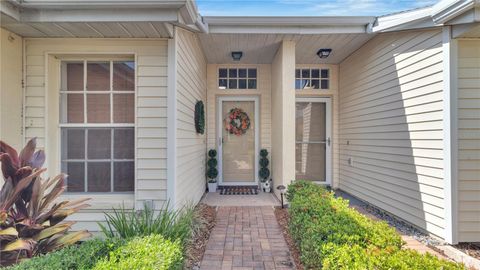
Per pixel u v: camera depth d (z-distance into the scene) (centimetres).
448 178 300
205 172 572
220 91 597
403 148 374
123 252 176
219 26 404
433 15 298
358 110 505
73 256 173
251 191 566
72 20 264
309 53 520
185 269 234
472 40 301
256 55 534
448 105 300
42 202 227
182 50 344
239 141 612
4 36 285
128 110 327
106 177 327
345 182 566
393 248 177
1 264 197
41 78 311
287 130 453
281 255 274
